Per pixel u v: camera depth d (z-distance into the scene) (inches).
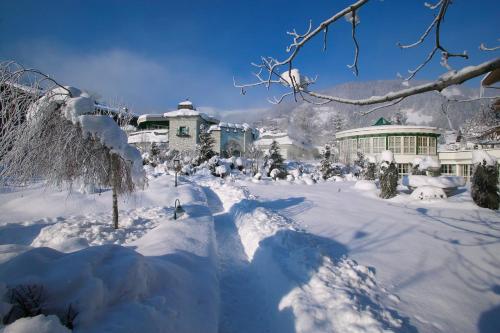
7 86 219.6
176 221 315.6
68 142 253.8
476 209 471.8
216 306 160.1
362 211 445.7
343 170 1398.9
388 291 177.5
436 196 537.0
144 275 129.6
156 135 1834.4
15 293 92.4
